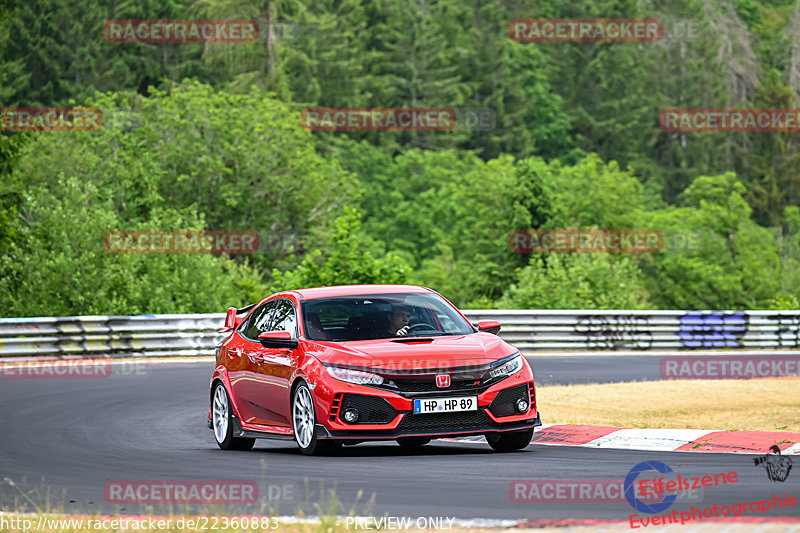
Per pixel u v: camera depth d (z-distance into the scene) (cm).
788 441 3891
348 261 11219
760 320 10606
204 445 4528
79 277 14312
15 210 15425
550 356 9600
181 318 9738
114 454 4200
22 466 3900
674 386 6806
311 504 2880
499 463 3572
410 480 3231
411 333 4034
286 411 4009
